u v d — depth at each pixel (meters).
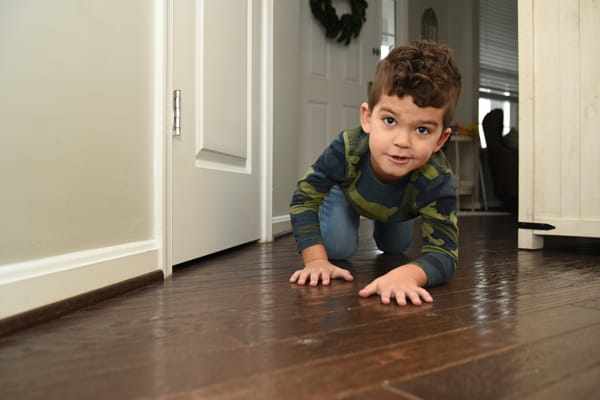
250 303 0.83
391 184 1.04
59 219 0.77
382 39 3.80
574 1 1.54
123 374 0.50
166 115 1.09
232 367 0.52
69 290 0.78
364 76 3.30
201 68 1.31
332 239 1.29
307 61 2.96
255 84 1.84
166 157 1.09
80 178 0.82
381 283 0.87
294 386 0.46
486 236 2.12
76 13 0.79
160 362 0.53
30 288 0.69
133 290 0.94
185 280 1.05
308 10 2.96
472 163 4.31
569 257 1.46
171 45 1.12
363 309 0.78
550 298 0.87
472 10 4.52
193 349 0.58
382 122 0.86
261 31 1.92
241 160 1.71
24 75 0.68
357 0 3.16
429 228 1.02
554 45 1.58
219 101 1.45
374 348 0.58
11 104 0.66
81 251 0.83
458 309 0.79
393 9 3.87
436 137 0.86
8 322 0.65
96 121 0.86
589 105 1.53
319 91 3.03
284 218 2.18
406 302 0.83
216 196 1.44
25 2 0.68
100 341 0.61
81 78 0.81
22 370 0.51
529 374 0.50
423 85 0.80
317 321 0.71
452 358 0.55
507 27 4.96
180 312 0.76
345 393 0.45
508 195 4.06
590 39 1.53
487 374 0.50
